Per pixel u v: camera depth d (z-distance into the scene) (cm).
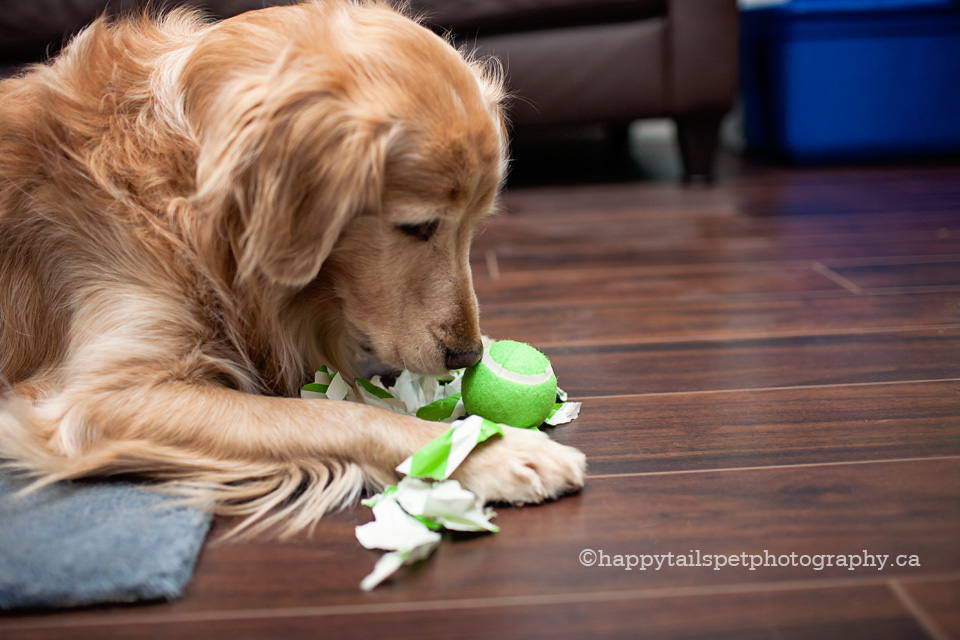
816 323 176
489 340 161
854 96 406
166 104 119
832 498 102
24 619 84
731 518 99
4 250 124
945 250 232
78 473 108
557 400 138
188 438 110
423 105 109
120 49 129
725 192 357
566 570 89
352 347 140
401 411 131
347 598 86
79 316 120
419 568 91
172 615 83
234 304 120
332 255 120
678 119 371
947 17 388
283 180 104
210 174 105
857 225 274
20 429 112
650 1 342
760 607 82
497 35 351
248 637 80
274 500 106
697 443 120
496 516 102
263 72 110
